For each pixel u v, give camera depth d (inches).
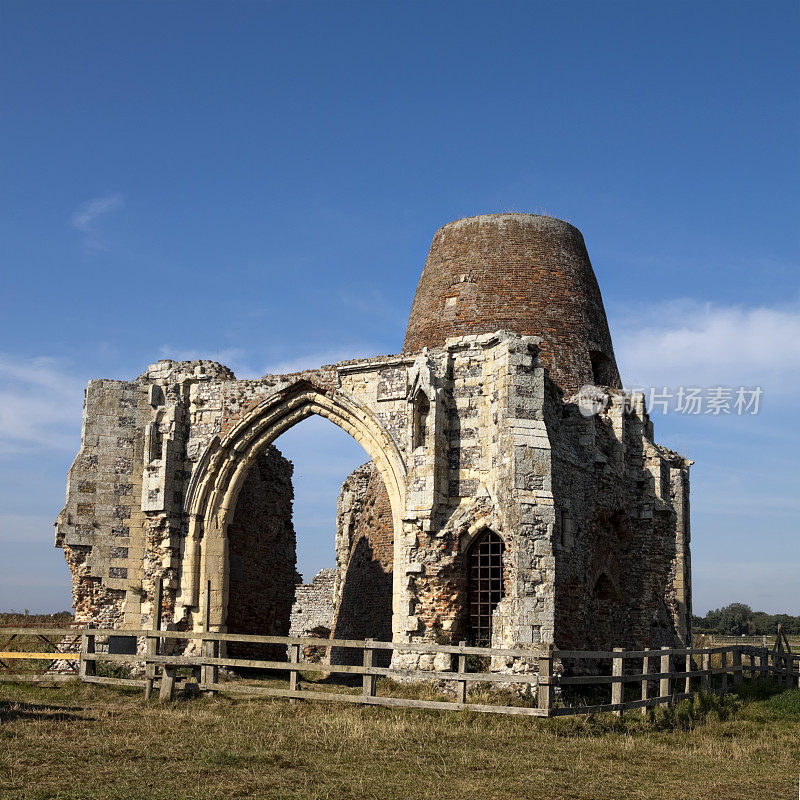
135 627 1237.7
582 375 1413.6
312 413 1238.9
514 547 1010.1
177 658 868.6
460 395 1123.3
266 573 1446.9
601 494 1194.6
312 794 528.1
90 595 1237.7
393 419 1162.6
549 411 1112.8
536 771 602.9
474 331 1424.7
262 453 1450.5
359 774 579.8
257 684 1055.6
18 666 1226.0
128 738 657.6
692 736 754.8
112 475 1262.3
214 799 513.3
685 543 1455.5
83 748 623.8
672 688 980.6
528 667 979.9
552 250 1477.6
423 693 968.9
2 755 597.3
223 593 1251.2
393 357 1170.6
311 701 829.8
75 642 1218.6
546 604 997.8
